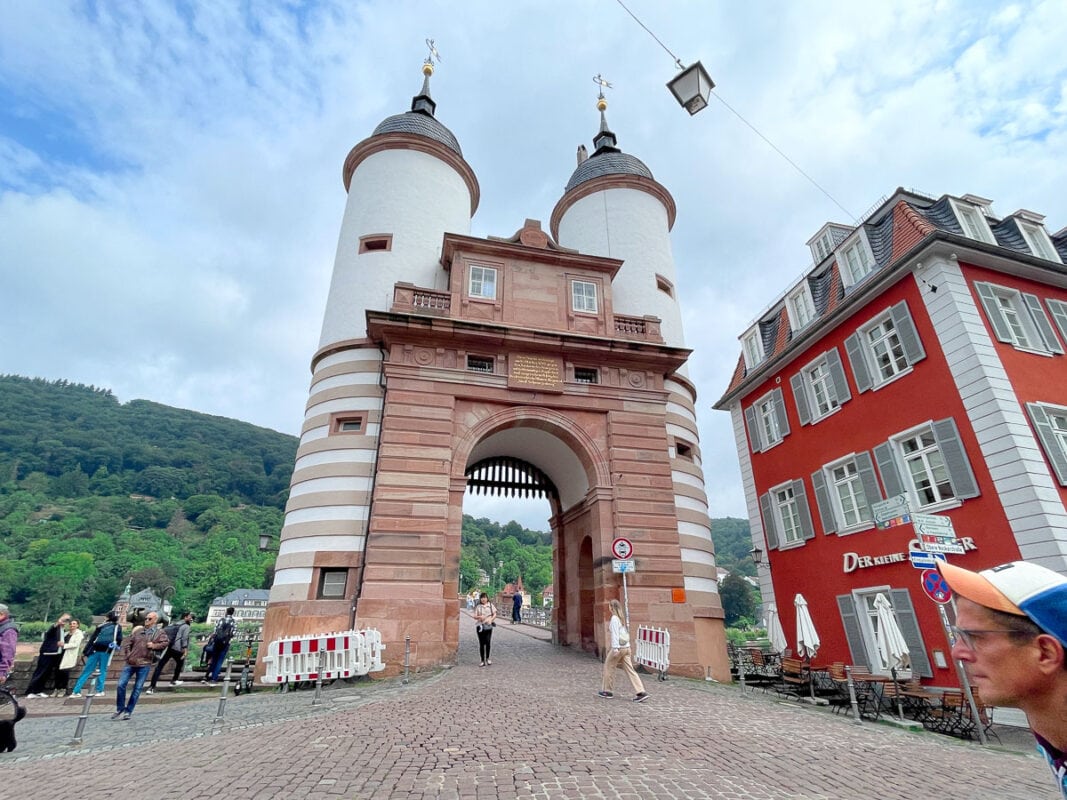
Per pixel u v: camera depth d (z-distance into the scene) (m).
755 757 7.30
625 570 15.88
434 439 17.30
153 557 124.56
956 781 6.97
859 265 19.86
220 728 8.86
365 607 15.12
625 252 24.94
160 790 5.82
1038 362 15.91
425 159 23.28
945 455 15.48
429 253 21.62
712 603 19.23
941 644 15.20
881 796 6.12
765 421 24.20
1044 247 18.33
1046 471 13.92
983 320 15.79
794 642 20.72
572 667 15.70
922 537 11.38
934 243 16.12
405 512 16.30
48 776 6.46
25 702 13.30
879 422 17.89
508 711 9.48
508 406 18.55
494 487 23.58
